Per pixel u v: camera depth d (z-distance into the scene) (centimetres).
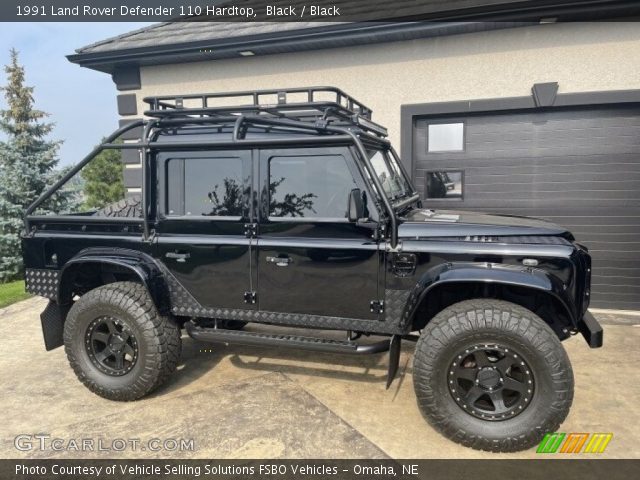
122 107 796
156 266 387
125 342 381
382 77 666
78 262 390
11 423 356
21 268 1095
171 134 393
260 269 367
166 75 771
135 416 362
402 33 623
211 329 398
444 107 641
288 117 421
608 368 434
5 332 579
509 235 336
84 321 388
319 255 352
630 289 619
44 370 455
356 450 314
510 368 309
